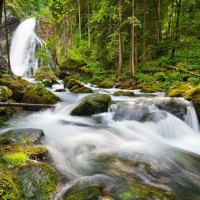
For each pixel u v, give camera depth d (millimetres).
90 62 28109
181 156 6188
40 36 39594
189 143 7723
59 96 13016
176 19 22312
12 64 34844
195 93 9414
